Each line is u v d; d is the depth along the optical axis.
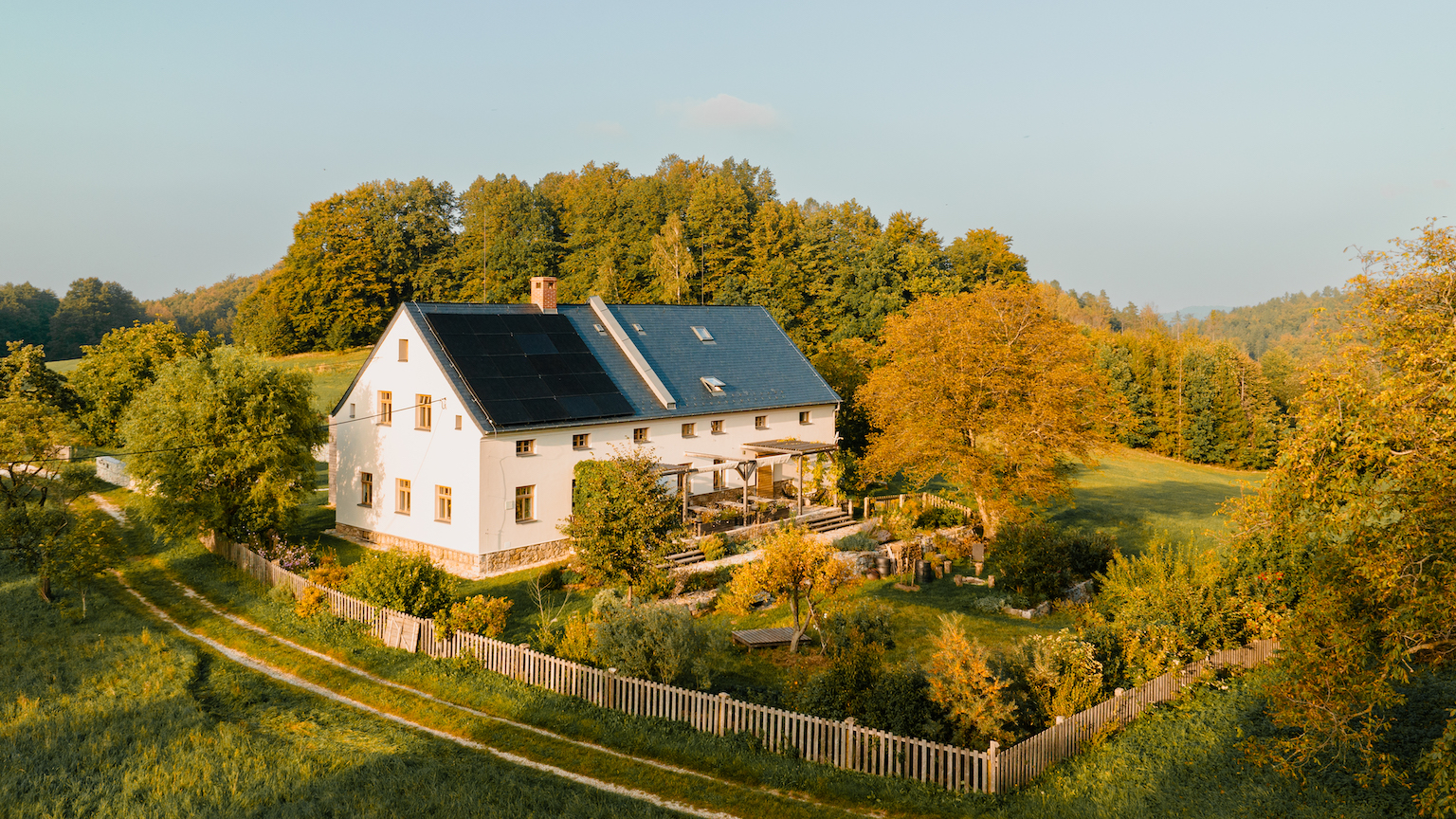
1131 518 51.28
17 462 31.77
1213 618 23.20
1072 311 138.25
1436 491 12.59
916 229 98.75
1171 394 87.44
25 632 26.91
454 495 34.28
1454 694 20.36
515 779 16.86
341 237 93.06
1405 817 15.03
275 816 15.15
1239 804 15.73
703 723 19.03
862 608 25.03
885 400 38.75
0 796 15.88
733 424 42.41
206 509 34.72
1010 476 37.66
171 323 63.69
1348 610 13.67
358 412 38.88
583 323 41.53
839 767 17.31
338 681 23.42
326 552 35.66
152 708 20.69
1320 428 13.80
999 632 26.84
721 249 90.88
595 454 37.00
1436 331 13.70
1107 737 18.64
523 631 26.56
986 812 15.46
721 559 33.91
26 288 150.75
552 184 128.50
